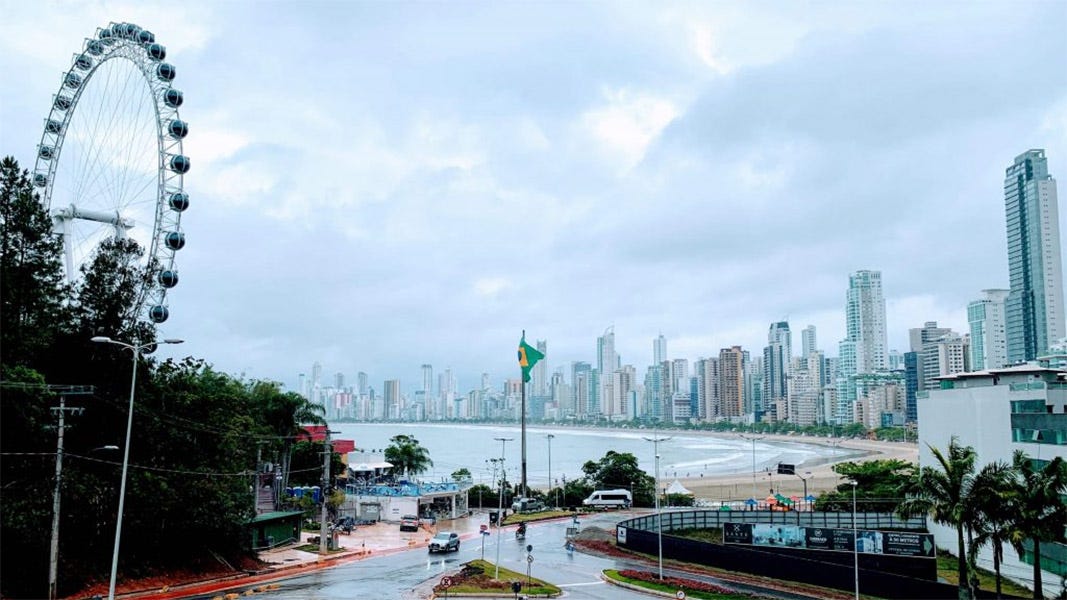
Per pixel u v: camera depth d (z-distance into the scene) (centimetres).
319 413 11100
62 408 4516
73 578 4891
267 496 10188
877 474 12575
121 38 7481
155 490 5434
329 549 7488
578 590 5491
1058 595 5491
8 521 4459
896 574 5962
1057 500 4988
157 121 7088
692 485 18975
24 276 5109
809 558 6681
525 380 12850
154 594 5050
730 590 5556
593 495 12312
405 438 15312
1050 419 6250
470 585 5375
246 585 5516
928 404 8431
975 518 5191
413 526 9331
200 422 6059
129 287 5722
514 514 11125
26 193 5194
